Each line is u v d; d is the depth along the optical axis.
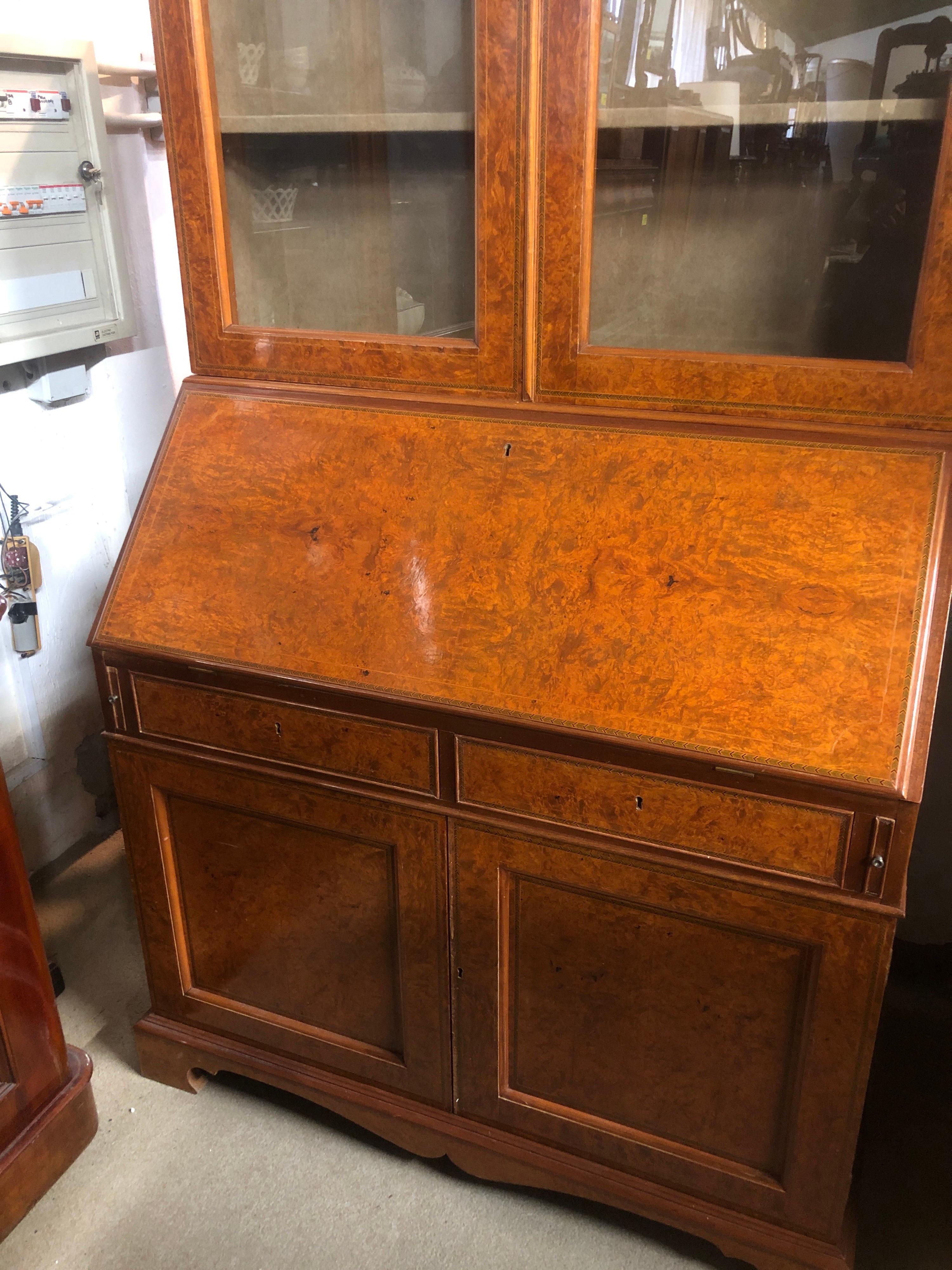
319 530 1.38
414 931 1.40
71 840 2.29
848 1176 1.25
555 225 1.26
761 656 1.14
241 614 1.37
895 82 1.12
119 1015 1.86
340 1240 1.45
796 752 1.09
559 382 1.34
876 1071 1.70
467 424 1.36
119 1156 1.58
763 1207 1.32
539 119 1.22
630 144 1.23
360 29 1.31
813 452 1.21
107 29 2.01
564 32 1.18
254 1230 1.47
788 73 1.16
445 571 1.30
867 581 1.13
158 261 2.25
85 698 2.26
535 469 1.31
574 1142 1.42
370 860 1.40
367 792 1.34
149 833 1.54
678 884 1.20
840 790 1.07
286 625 1.35
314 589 1.35
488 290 1.32
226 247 1.47
